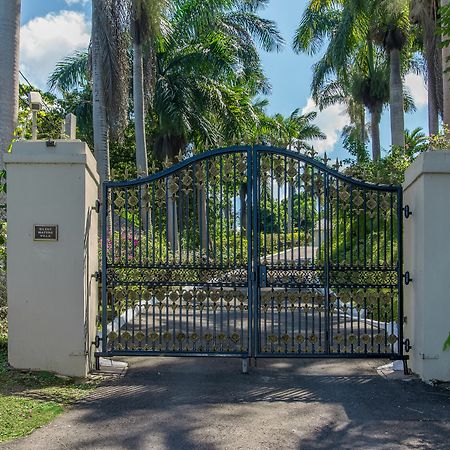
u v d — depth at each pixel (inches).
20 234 243.9
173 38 797.2
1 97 337.7
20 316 243.6
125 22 640.4
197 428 184.1
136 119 702.5
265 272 257.8
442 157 239.8
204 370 259.9
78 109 835.4
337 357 255.4
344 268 258.4
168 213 333.7
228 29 850.1
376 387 233.5
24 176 244.5
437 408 206.5
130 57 798.5
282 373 255.8
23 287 243.9
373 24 758.5
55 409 198.4
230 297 258.7
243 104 824.9
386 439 176.1
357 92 1015.0
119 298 261.7
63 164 243.9
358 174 266.8
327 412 201.9
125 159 1042.7
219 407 206.4
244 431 181.9
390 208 262.8
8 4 342.6
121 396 217.9
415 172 247.0
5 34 340.8
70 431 179.2
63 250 243.0
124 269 266.7
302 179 261.9
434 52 610.2
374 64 967.6
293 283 258.1
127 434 177.6
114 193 267.0
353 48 810.8
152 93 745.0
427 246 240.4
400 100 773.9
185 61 793.6
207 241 264.2
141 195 265.3
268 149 261.0
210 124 787.4
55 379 234.2
